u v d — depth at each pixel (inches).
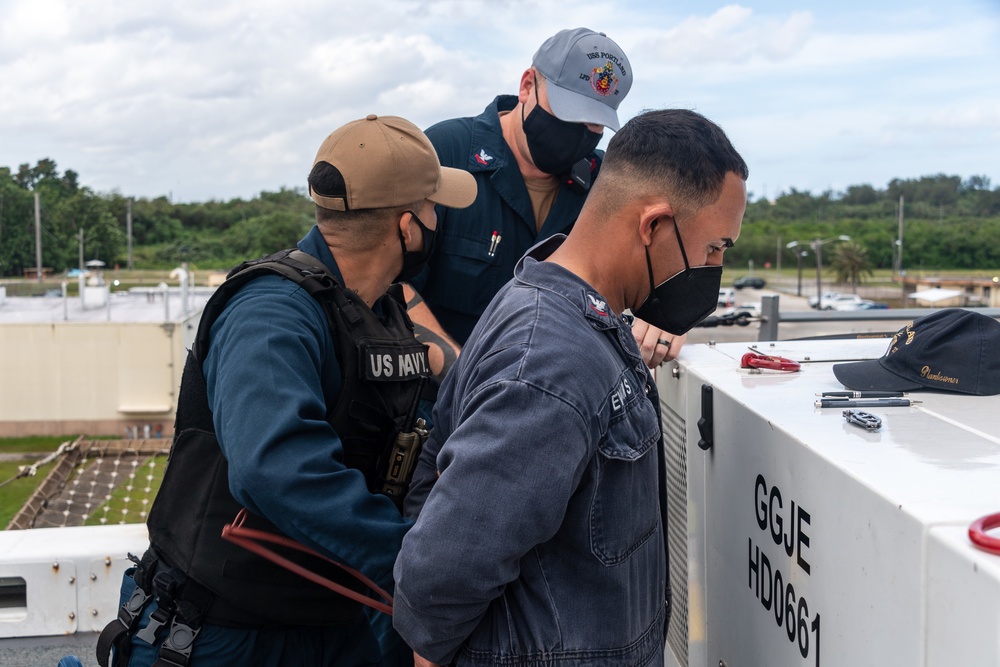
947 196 4899.1
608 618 49.8
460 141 94.6
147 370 1220.5
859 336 101.4
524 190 94.3
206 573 59.1
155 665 58.9
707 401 66.1
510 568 46.6
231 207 4726.9
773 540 54.1
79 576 95.3
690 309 53.2
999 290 1706.4
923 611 36.5
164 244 4471.0
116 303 1418.6
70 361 1211.9
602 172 52.9
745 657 60.5
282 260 61.2
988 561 32.4
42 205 4005.9
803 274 3750.0
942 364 58.0
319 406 55.9
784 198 4916.3
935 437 48.0
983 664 32.4
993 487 39.7
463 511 45.3
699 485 70.7
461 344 97.7
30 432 1216.2
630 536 50.2
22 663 91.8
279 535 58.4
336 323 60.1
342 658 65.9
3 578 95.6
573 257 53.7
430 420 84.4
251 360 55.1
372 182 61.1
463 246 93.7
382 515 55.5
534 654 49.4
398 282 70.0
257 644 60.2
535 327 48.0
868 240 3973.9
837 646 45.2
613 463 48.8
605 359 48.6
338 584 60.2
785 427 51.8
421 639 49.5
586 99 87.4
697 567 72.3
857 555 42.4
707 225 51.0
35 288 1567.4
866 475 42.1
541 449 45.3
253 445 52.9
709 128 51.4
